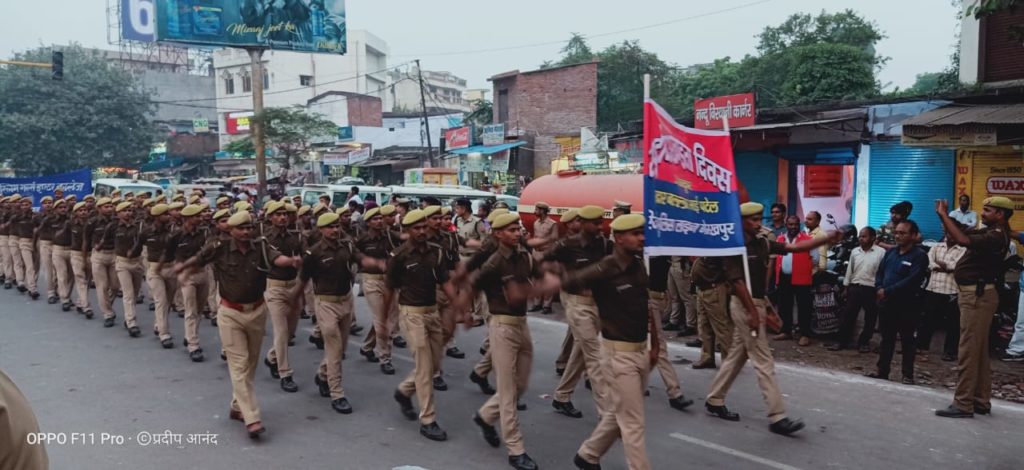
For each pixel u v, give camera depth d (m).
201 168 45.72
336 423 6.42
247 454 5.64
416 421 6.49
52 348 9.26
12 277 14.75
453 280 5.77
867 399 7.06
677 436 6.05
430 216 5.97
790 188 14.60
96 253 10.48
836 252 10.55
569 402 6.69
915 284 7.45
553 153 30.38
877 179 13.03
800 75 23.73
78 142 42.72
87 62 44.84
